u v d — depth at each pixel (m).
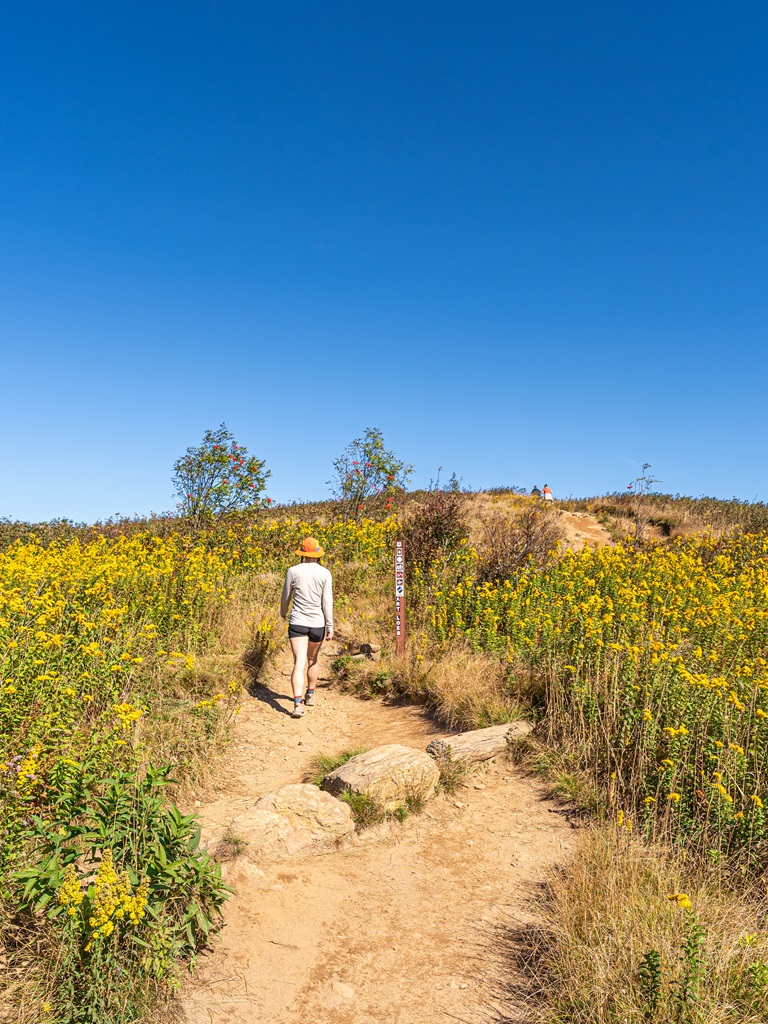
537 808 5.11
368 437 18.28
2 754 3.87
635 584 10.65
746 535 16.89
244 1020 2.99
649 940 3.06
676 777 4.68
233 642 8.66
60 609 6.30
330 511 19.25
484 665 7.42
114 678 5.73
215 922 3.58
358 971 3.38
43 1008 2.66
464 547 13.04
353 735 6.84
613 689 5.82
